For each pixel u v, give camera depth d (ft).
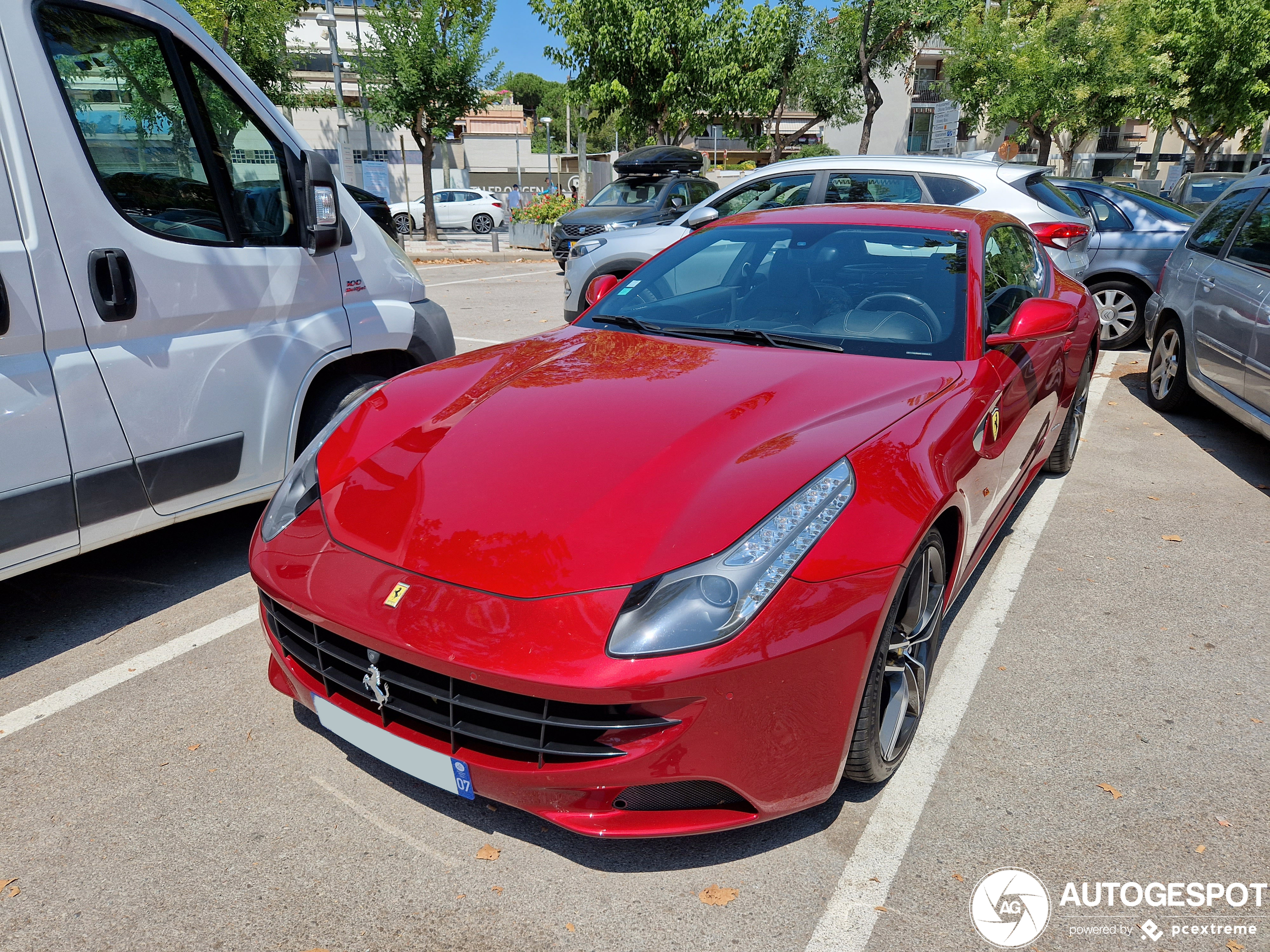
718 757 5.79
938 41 112.78
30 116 8.40
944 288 9.61
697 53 64.03
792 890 6.36
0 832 6.86
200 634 9.93
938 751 8.05
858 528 6.30
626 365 8.79
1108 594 11.26
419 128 69.62
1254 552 12.59
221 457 10.34
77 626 10.11
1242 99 83.97
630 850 6.74
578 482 6.61
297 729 8.21
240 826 6.93
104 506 9.25
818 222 11.04
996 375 9.03
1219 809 7.30
